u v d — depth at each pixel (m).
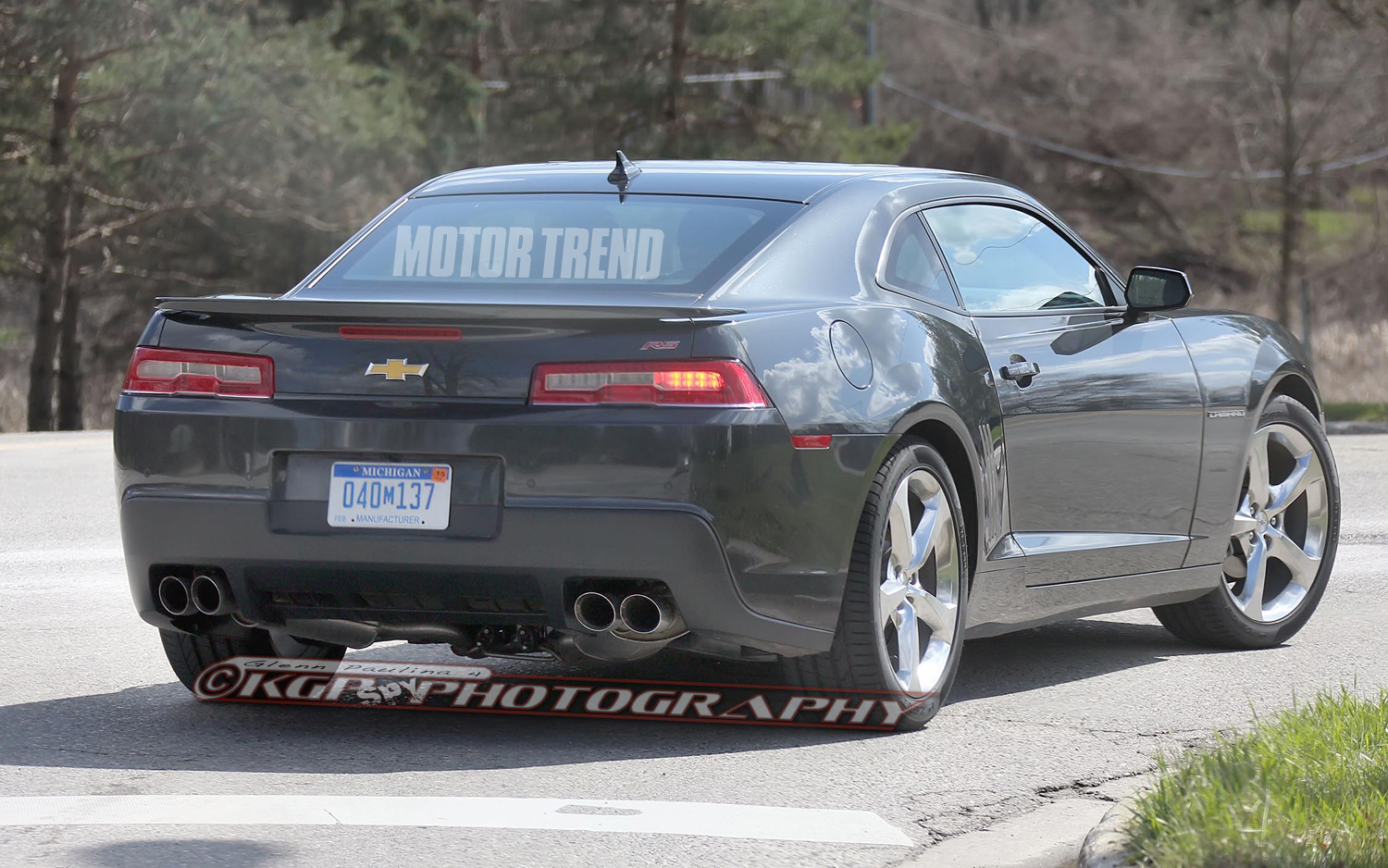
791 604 9.58
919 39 105.31
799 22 73.06
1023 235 12.28
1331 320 81.12
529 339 9.40
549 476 9.24
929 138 105.12
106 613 14.46
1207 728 10.59
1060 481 11.61
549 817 8.46
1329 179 85.94
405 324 9.54
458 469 9.41
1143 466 12.26
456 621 9.74
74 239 67.19
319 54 61.00
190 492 9.77
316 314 9.63
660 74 74.31
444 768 9.41
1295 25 72.88
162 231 75.88
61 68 60.16
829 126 75.44
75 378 72.12
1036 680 12.15
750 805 8.72
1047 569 11.49
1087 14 102.44
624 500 9.19
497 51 78.81
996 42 104.06
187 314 9.99
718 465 9.18
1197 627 13.42
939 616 10.55
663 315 9.27
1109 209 101.88
